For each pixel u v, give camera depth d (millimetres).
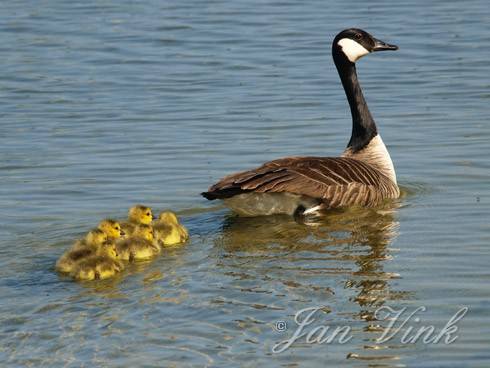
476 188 17375
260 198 16078
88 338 11430
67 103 23797
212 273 13500
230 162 19266
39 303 12516
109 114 22875
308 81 25438
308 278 13203
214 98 24094
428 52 27609
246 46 28859
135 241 14164
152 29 30734
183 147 20266
